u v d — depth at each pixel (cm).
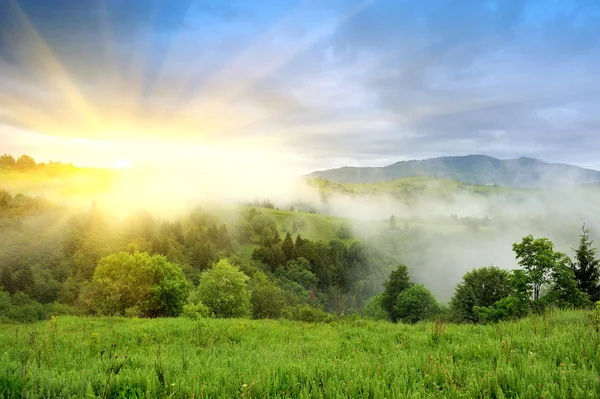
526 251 2691
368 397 502
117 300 3334
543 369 535
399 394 470
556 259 2578
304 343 1063
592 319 966
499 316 2627
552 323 1068
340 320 2092
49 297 8612
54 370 664
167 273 3675
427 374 563
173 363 721
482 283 3812
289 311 6419
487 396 465
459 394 472
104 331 1423
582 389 459
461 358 702
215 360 762
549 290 2634
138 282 3484
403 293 5212
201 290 3981
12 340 1077
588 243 3088
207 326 1525
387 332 1281
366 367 632
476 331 1108
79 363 767
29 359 735
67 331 1406
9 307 6034
